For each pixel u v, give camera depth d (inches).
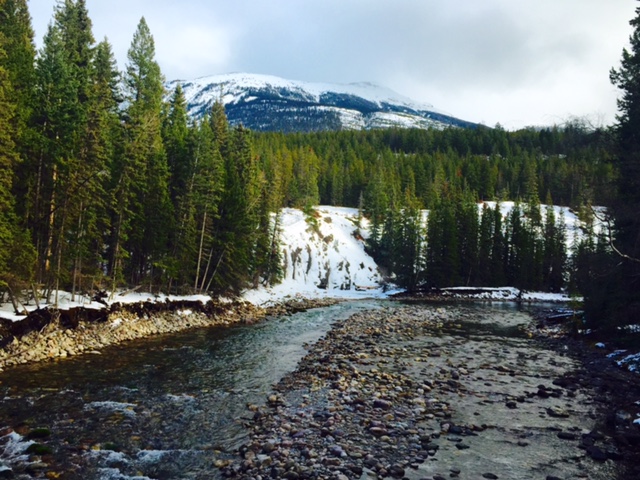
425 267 3157.0
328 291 3053.6
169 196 1654.8
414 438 491.2
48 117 1064.8
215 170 1701.5
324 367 824.3
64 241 1131.3
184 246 1625.2
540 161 5994.1
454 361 895.1
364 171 5310.0
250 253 2096.5
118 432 514.9
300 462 428.8
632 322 974.4
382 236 3882.9
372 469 413.7
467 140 7342.5
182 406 613.9
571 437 498.0
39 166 1058.1
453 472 409.1
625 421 546.9
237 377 776.9
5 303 1016.2
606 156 1055.0
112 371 800.9
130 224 1454.2
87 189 1136.8
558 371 816.3
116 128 1441.9
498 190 5644.7
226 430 525.0
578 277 1192.8
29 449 458.3
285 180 4421.8
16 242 927.0
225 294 1856.5
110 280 1339.8
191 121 2169.0
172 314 1419.8
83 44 1621.6
